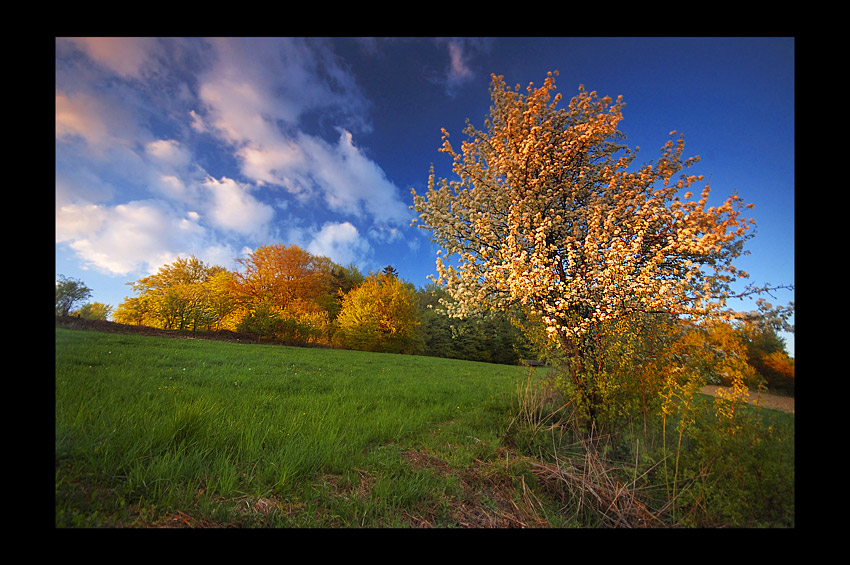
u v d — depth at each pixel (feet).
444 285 20.56
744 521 9.75
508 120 19.33
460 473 12.82
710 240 13.91
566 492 12.17
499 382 36.73
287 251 88.43
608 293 15.38
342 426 16.47
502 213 19.83
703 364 12.24
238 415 15.56
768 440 10.16
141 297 59.77
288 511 9.42
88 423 11.22
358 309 84.43
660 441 13.11
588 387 15.71
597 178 19.45
